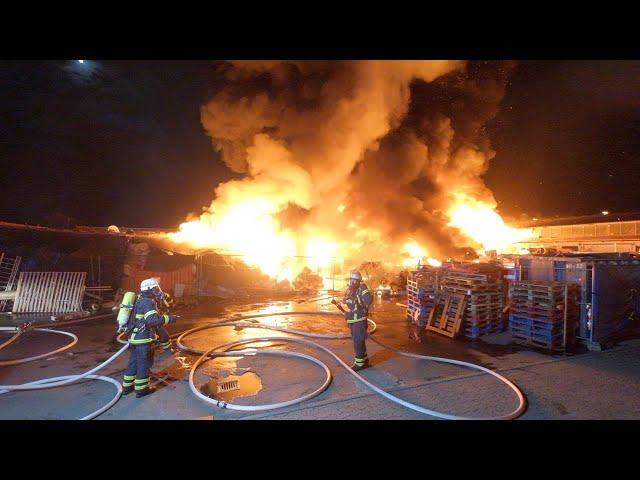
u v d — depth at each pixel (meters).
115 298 12.11
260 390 5.09
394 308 11.54
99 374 5.79
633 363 6.08
